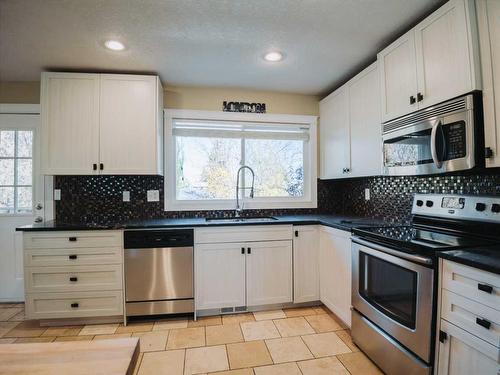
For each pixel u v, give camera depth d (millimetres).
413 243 1497
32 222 2816
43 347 702
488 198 1603
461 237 1669
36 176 2830
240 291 2553
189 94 3031
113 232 2367
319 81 2889
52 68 2531
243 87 3039
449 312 1311
